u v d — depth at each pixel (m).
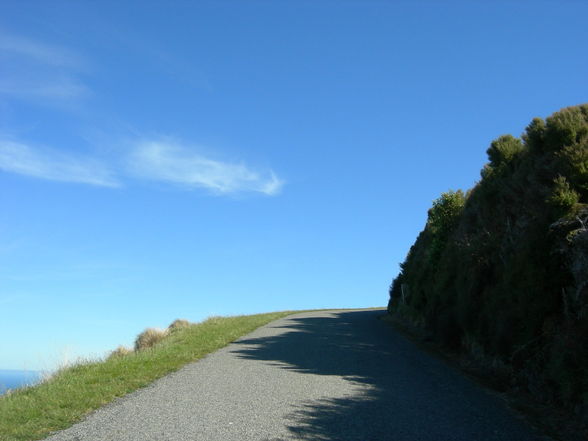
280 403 8.41
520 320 10.43
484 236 14.54
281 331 19.48
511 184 13.91
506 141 16.80
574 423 7.42
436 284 18.08
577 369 7.83
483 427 7.34
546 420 7.72
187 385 9.72
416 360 13.15
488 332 12.01
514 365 10.02
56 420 7.29
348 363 12.46
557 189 10.23
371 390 9.57
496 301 11.66
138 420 7.35
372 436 6.79
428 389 9.80
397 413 7.98
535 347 9.49
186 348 14.27
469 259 14.27
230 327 20.03
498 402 8.85
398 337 18.23
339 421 7.46
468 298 13.48
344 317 29.03
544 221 10.29
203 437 6.59
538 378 8.98
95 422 7.25
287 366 11.88
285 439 6.56
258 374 10.84
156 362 11.98
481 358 12.12
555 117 12.48
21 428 6.89
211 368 11.50
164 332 19.83
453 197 21.39
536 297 9.83
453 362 12.95
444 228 21.05
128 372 10.71
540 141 13.01
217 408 8.04
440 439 6.75
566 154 11.17
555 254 9.62
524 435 7.01
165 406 8.14
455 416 7.88
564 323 8.77
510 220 13.43
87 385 9.51
